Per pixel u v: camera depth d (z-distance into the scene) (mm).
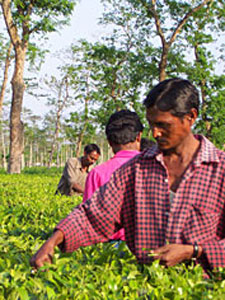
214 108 24531
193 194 2039
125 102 28750
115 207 2205
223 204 2045
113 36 26688
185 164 2090
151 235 2100
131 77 27297
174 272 2072
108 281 1989
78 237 2197
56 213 4734
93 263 2416
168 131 2004
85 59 27750
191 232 2027
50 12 18500
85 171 6777
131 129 2924
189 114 2014
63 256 2451
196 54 24859
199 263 2113
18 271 2168
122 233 2818
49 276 2111
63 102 29812
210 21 21734
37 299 1984
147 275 2094
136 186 2141
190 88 2016
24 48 19109
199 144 2137
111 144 3008
